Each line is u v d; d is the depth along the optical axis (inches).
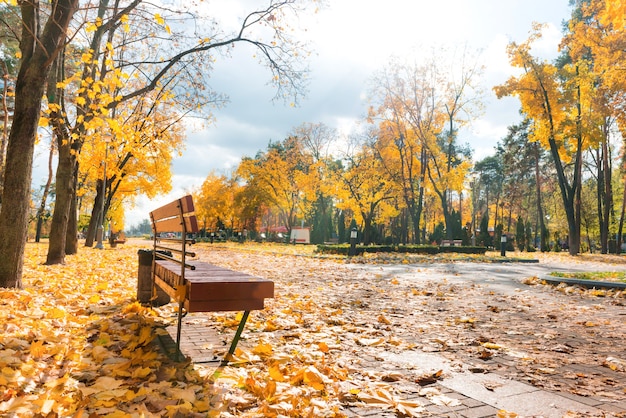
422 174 1514.5
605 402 112.7
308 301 275.4
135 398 100.4
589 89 1139.3
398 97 1378.0
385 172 1529.3
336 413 98.6
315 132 2052.2
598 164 1473.9
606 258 1036.5
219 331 184.7
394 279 439.2
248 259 769.6
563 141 1229.1
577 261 922.7
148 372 120.0
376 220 1839.3
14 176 261.1
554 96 1152.8
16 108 270.2
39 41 270.4
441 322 229.5
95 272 390.6
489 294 347.9
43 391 101.0
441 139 2174.0
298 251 1101.7
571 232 1208.2
